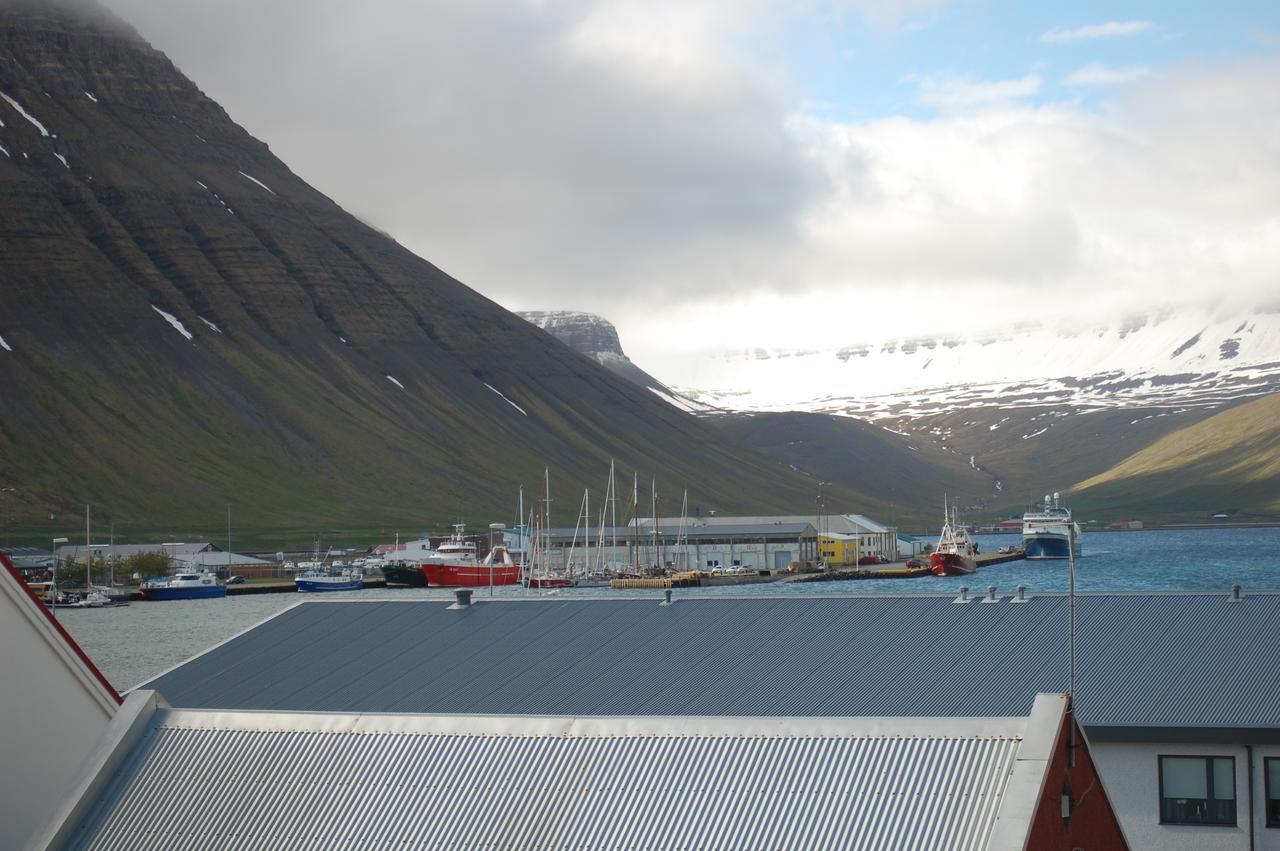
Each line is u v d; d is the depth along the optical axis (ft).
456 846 104.99
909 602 203.51
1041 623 188.34
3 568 139.95
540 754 111.96
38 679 141.69
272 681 198.49
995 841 94.38
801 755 106.42
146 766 117.39
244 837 109.50
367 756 114.93
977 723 104.99
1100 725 156.04
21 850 112.37
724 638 197.06
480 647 203.82
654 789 106.63
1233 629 178.60
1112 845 106.83
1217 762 153.89
